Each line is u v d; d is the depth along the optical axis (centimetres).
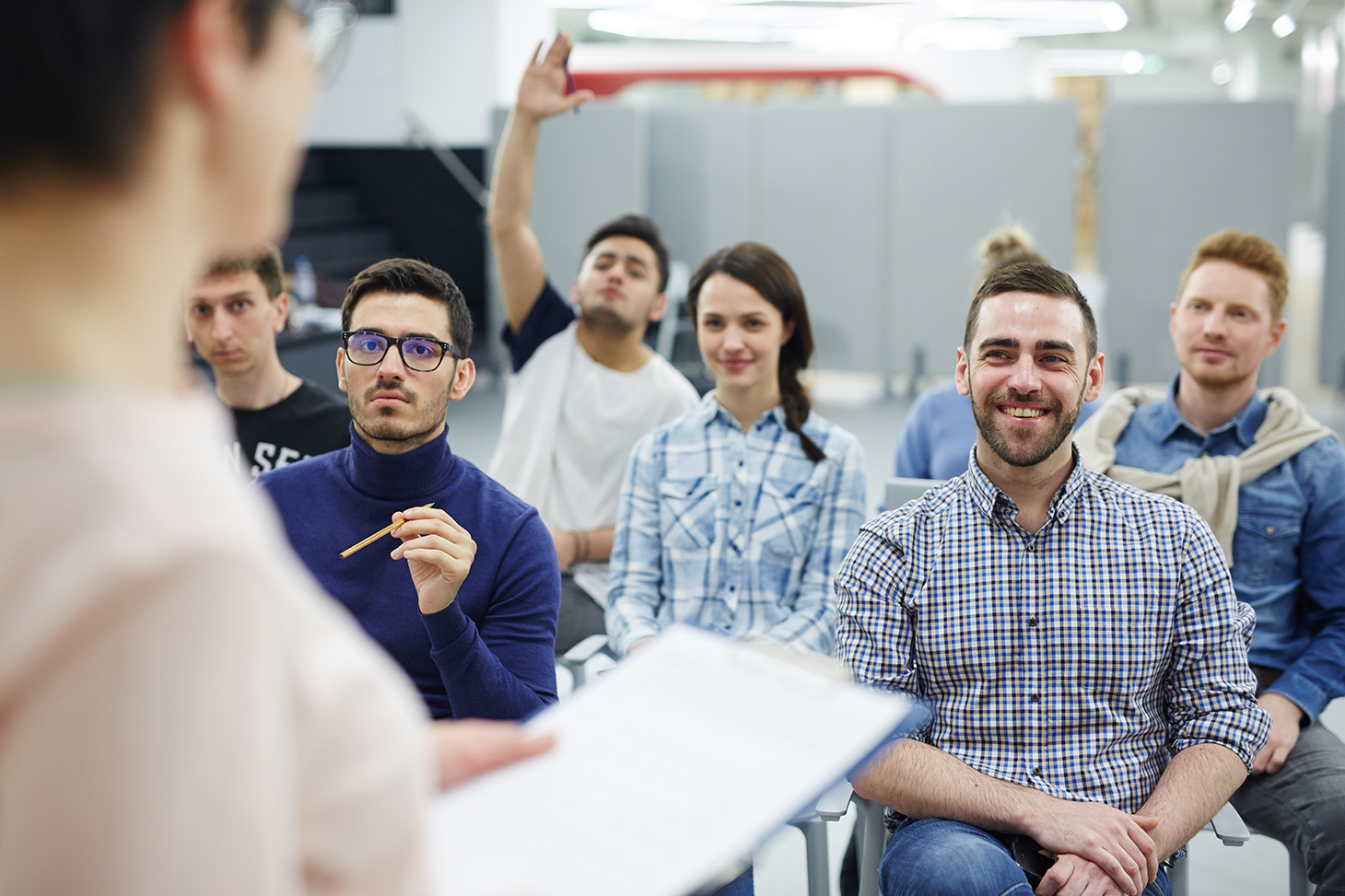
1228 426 235
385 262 176
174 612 34
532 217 822
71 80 35
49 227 36
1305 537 224
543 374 292
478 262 904
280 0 41
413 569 158
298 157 44
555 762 63
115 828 33
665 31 1148
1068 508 177
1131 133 743
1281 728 204
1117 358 768
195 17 38
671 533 244
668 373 300
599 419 287
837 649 187
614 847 58
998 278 181
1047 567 176
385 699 43
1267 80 1852
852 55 1233
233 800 34
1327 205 732
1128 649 174
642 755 63
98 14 35
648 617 235
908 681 181
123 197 37
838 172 790
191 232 40
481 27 875
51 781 33
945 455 287
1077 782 172
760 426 249
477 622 177
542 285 297
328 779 40
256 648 36
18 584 34
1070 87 1728
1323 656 214
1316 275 1404
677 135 812
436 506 177
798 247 806
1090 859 155
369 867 41
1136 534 176
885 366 805
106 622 33
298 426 242
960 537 181
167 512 35
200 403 40
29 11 34
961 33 1109
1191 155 737
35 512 34
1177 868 177
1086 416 281
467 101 888
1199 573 176
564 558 271
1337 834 189
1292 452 225
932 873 157
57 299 36
